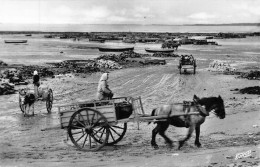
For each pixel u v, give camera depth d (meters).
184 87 27.25
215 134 13.45
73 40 135.88
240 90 25.03
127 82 30.25
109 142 12.33
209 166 8.24
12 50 76.25
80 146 11.75
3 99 22.42
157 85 28.44
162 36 181.12
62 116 11.24
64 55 64.69
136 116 11.29
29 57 58.94
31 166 8.98
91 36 175.50
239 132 13.56
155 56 62.81
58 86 27.78
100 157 10.03
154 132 11.30
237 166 8.02
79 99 22.42
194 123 10.95
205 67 44.00
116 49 75.94
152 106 19.81
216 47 92.25
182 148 11.02
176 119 11.05
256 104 19.70
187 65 36.66
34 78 18.09
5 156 10.34
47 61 52.19
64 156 10.27
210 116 16.92
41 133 13.93
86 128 11.13
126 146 11.72
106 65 42.69
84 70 38.44
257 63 49.69
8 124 15.74
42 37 171.38
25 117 17.33
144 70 40.22
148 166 8.63
